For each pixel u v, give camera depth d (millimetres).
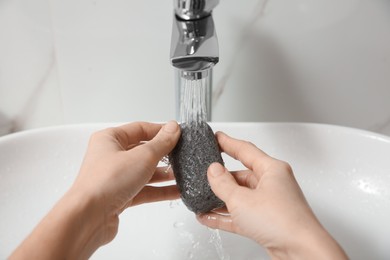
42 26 504
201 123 388
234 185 352
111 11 494
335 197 484
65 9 493
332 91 553
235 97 558
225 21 500
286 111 569
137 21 500
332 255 303
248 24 501
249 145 403
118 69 536
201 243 452
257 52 522
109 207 351
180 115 450
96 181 344
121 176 353
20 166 485
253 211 334
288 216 325
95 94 556
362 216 466
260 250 444
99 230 353
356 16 499
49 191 486
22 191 479
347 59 528
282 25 503
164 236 458
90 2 489
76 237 323
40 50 521
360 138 487
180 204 486
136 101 562
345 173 494
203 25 355
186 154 374
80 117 576
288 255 328
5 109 568
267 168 372
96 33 509
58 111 572
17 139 482
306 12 495
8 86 549
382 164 481
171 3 489
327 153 500
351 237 452
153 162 371
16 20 500
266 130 505
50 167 495
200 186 367
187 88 387
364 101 561
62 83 547
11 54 524
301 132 502
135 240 454
